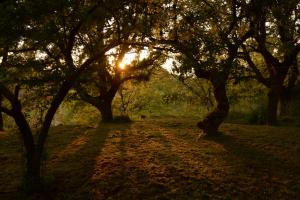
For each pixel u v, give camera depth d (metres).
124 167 15.00
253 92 27.86
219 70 14.84
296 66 26.84
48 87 12.95
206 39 13.95
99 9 12.23
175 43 14.73
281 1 16.22
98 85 25.91
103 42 15.80
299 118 26.53
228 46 16.88
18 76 12.17
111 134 22.25
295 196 11.73
